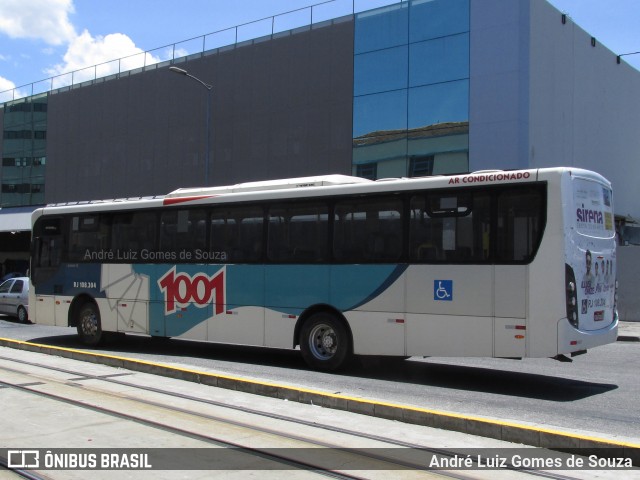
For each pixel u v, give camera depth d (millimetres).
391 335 10281
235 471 5672
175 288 13109
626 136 35875
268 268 11812
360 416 7691
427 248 10031
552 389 9867
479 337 9445
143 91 38062
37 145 44969
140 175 37875
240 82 33125
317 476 5551
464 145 25594
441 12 26484
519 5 24625
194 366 12000
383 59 28031
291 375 10906
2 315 24562
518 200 9305
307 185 11656
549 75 26969
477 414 8008
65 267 15242
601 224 9875
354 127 28781
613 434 6926
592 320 9398
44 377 10461
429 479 5484
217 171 33781
